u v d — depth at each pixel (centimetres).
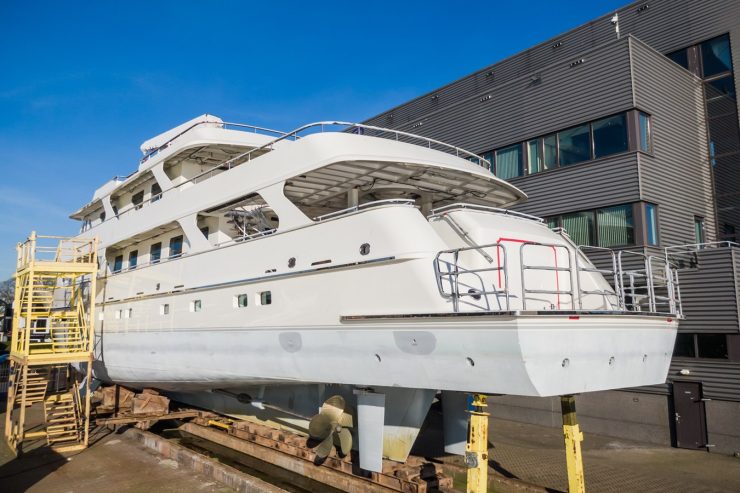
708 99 1349
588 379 516
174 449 851
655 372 612
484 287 574
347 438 693
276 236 721
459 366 513
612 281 1147
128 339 1045
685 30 1360
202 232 914
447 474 788
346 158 648
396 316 558
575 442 610
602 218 1216
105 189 1333
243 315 761
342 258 624
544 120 1341
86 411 941
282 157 725
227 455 924
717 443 982
